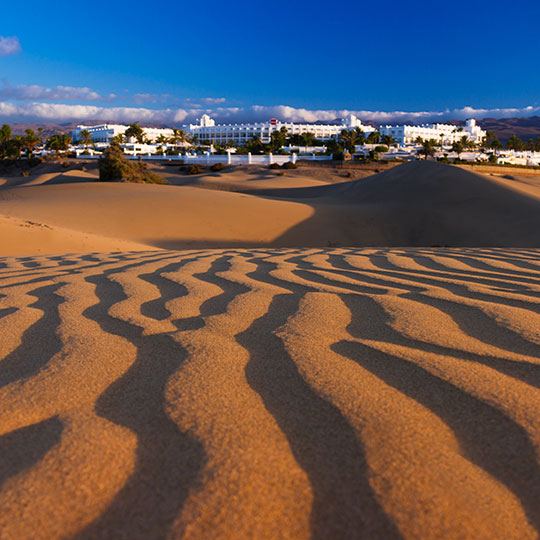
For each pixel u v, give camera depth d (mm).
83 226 16656
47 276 3729
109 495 903
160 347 1771
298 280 3229
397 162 71188
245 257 4734
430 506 873
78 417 1210
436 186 26344
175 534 807
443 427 1154
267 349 1732
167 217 19000
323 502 885
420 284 3066
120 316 2279
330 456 1026
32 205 19875
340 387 1382
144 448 1062
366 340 1831
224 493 903
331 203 27719
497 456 1032
